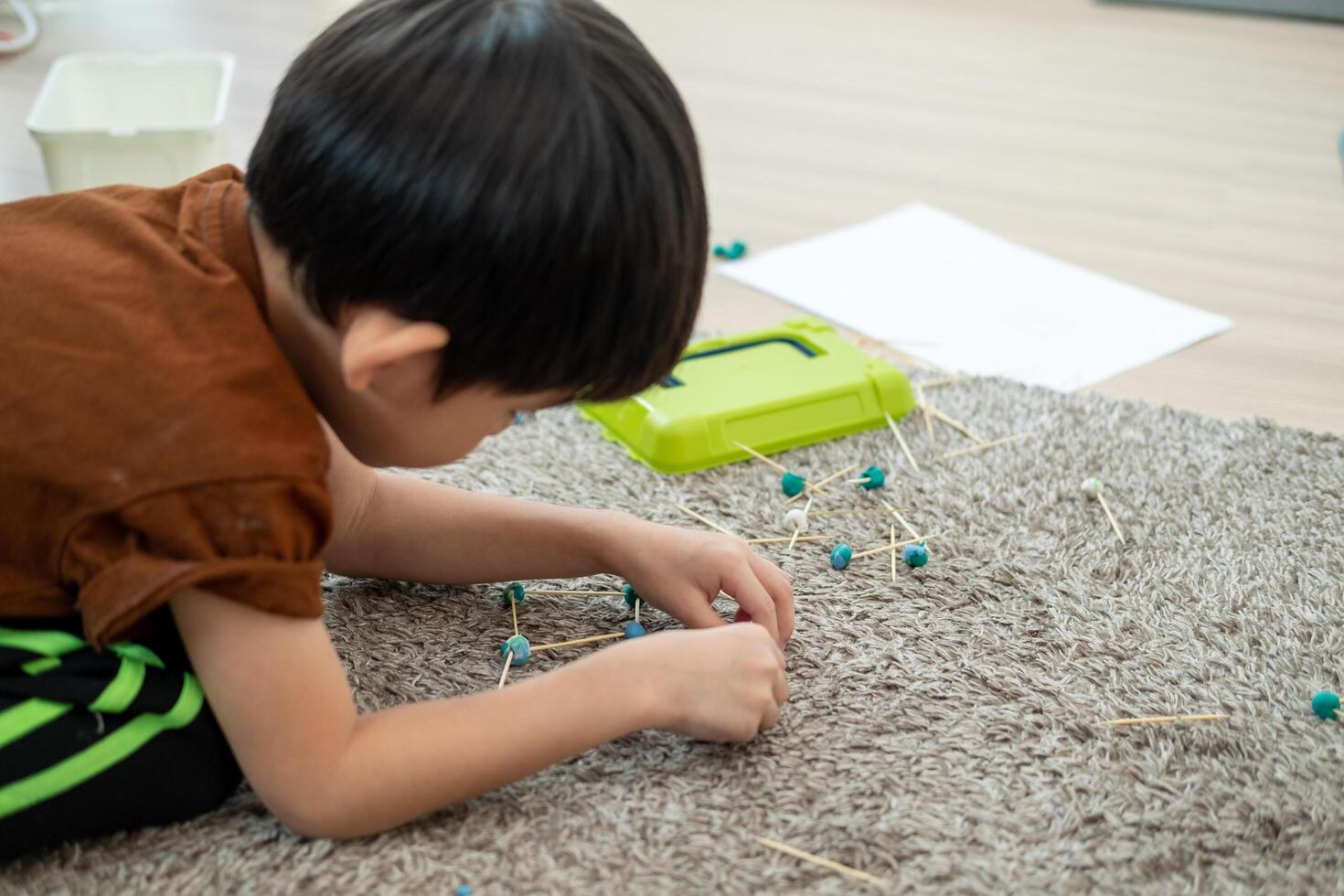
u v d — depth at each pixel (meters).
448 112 0.67
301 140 0.71
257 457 0.68
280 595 0.70
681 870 0.76
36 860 0.77
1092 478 1.22
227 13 2.57
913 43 2.66
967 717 0.91
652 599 0.97
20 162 1.86
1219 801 0.83
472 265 0.67
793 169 2.02
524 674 0.95
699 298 0.77
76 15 2.51
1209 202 1.94
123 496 0.68
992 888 0.76
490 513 1.00
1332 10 2.80
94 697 0.74
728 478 1.23
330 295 0.71
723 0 2.90
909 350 1.49
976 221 1.85
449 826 0.79
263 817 0.80
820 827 0.80
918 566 1.09
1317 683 0.95
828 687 0.94
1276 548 1.12
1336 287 1.68
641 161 0.70
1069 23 2.81
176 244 0.77
